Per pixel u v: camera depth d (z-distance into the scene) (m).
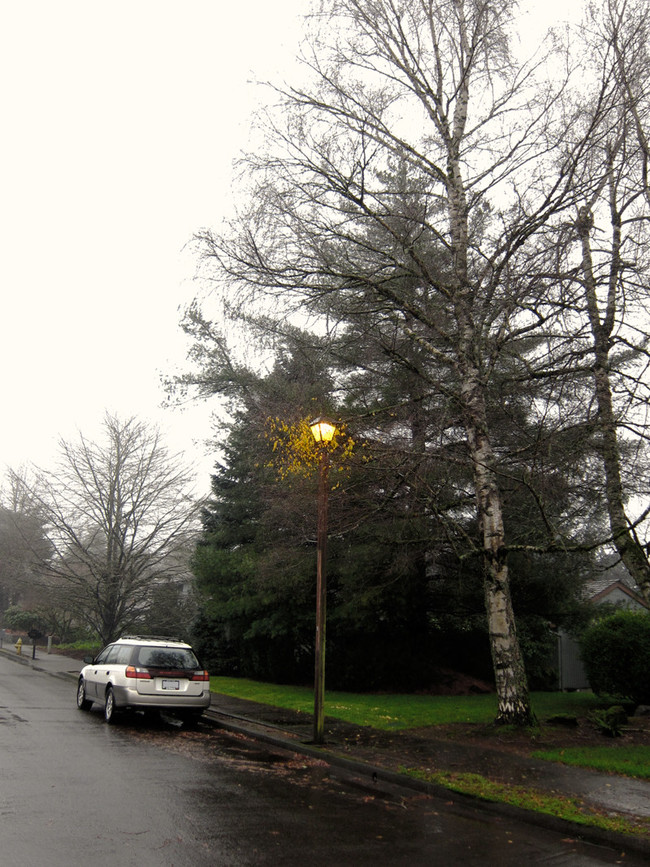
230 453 24.08
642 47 10.88
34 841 5.71
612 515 11.24
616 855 6.29
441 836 6.68
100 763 9.14
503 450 14.76
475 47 12.23
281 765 9.67
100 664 14.34
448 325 13.56
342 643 18.83
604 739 11.12
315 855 5.88
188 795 7.65
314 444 12.45
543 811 7.17
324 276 12.73
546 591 17.14
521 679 11.53
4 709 14.48
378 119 11.80
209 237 11.73
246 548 21.47
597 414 11.31
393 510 14.14
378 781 8.85
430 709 14.30
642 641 13.80
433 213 13.16
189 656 13.41
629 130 11.40
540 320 11.12
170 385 22.75
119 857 5.46
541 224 10.95
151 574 27.31
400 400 15.29
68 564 27.48
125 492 26.83
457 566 16.80
